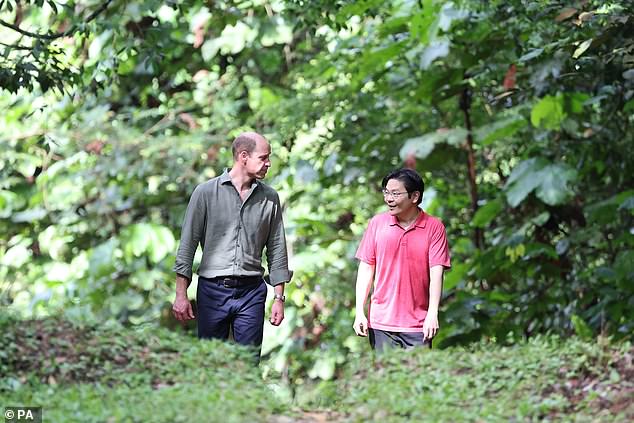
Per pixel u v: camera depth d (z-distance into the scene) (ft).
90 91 64.44
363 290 32.78
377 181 59.41
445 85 49.08
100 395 26.86
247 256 32.22
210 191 32.19
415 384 28.78
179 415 24.93
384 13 50.08
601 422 25.52
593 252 51.34
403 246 32.12
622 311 45.65
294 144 60.95
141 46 41.45
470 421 25.84
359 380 30.19
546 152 48.62
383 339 32.35
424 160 50.65
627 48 34.37
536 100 48.26
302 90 59.47
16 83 35.09
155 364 29.53
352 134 57.57
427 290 32.48
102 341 30.60
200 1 48.19
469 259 52.60
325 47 61.72
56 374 28.50
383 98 56.24
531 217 49.90
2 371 28.14
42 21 61.62
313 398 32.24
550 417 26.40
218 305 32.19
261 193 32.48
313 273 61.93
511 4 40.24
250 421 25.20
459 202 56.03
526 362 30.30
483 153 54.95
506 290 53.11
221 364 30.17
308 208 62.69
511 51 45.73
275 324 32.83
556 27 38.19
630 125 48.57
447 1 44.34
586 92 46.19
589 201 50.98
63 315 32.81
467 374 30.01
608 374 29.01
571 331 48.75
